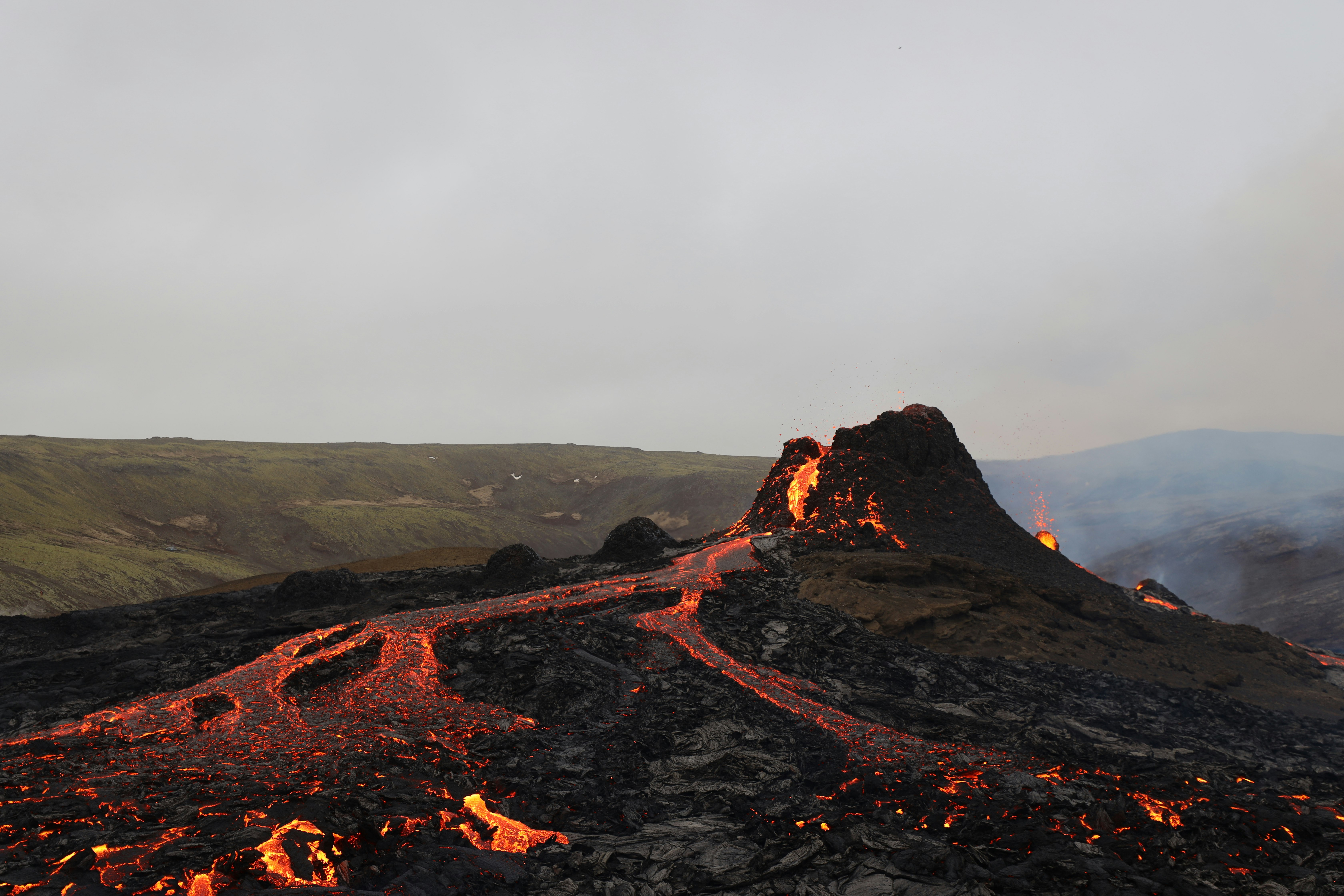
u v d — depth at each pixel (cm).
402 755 1777
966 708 2502
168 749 1827
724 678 2625
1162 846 1215
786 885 1115
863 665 2847
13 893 865
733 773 1838
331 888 953
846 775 1745
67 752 1792
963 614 3403
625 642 2997
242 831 1066
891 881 1099
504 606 3444
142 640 3359
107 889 891
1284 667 3675
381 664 2764
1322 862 1143
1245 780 1838
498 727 2167
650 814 1510
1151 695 2927
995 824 1313
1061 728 2428
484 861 1155
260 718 2155
